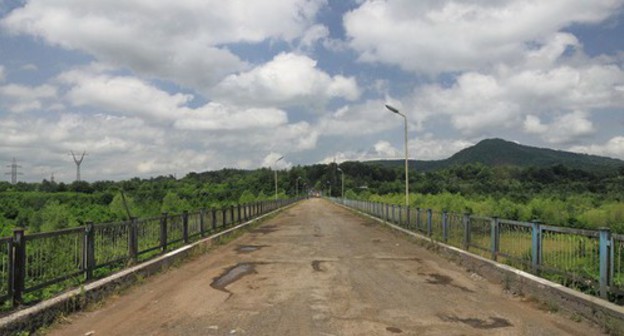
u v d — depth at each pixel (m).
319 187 147.38
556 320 6.99
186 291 9.01
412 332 6.25
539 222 9.08
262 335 6.10
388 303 7.90
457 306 7.75
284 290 8.98
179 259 12.79
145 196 45.09
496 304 7.93
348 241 18.14
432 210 16.94
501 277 9.74
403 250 15.27
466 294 8.72
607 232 7.07
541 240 8.92
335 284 9.57
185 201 39.22
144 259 11.33
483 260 10.84
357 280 10.02
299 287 9.27
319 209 54.50
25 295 7.55
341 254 14.27
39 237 7.44
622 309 6.46
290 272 11.04
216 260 13.16
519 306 7.82
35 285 7.28
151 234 12.13
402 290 9.01
